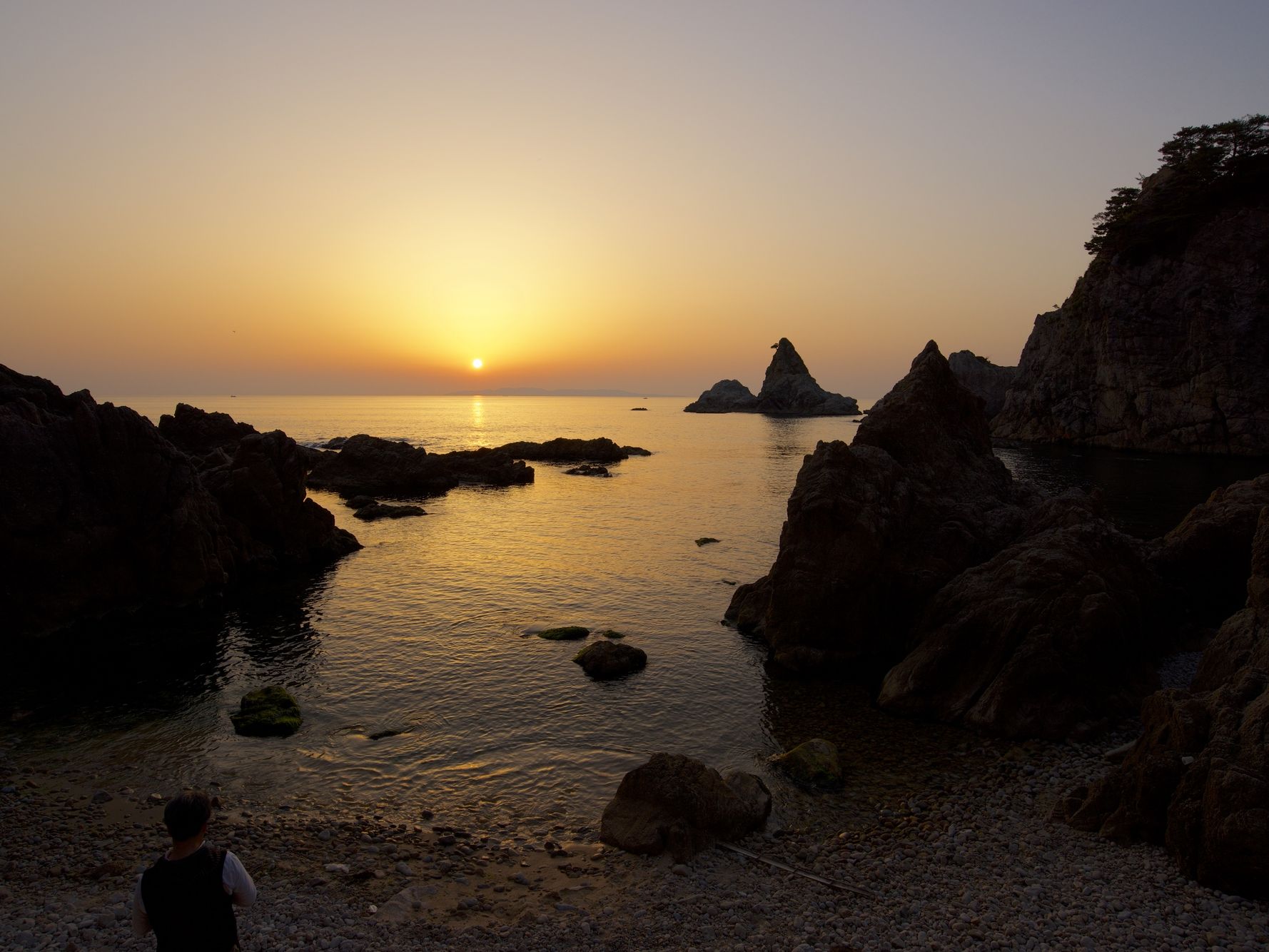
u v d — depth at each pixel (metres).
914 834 15.85
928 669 23.11
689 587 37.78
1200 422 97.81
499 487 78.12
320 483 75.50
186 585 34.06
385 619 32.41
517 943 11.74
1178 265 101.19
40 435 31.27
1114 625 22.00
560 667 26.64
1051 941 11.44
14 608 29.55
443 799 17.80
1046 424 121.38
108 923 12.00
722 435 164.00
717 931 12.09
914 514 29.39
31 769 19.16
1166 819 14.28
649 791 16.09
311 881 13.86
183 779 18.66
